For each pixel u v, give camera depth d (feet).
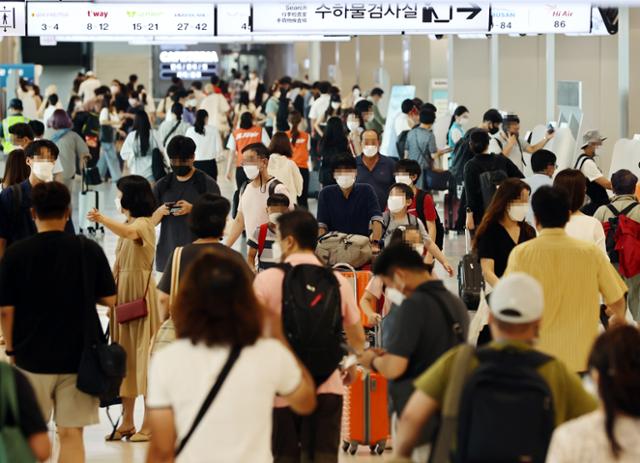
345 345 34.81
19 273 36.60
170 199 57.00
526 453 24.03
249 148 58.85
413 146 100.99
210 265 25.89
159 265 56.95
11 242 49.26
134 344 47.03
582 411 25.67
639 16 95.61
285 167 75.87
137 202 47.06
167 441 25.86
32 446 25.08
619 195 56.03
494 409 24.16
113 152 138.51
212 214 40.34
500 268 43.55
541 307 25.58
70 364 37.11
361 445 46.57
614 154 81.92
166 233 56.59
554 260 37.96
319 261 36.17
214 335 25.50
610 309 39.19
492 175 68.95
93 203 98.53
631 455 22.90
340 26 78.74
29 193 49.03
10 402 24.61
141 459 44.93
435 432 26.23
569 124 98.17
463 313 31.81
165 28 79.36
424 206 58.39
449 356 25.63
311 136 149.18
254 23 79.36
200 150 96.02
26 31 78.07
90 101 148.56
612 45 123.75
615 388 22.81
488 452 24.12
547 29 80.43
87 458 45.06
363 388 45.37
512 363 24.89
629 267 54.49
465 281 50.08
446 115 115.96
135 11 79.15
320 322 34.35
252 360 25.77
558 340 38.01
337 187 57.98
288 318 34.40
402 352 31.07
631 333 23.15
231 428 25.55
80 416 37.50
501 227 43.57
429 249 52.60
